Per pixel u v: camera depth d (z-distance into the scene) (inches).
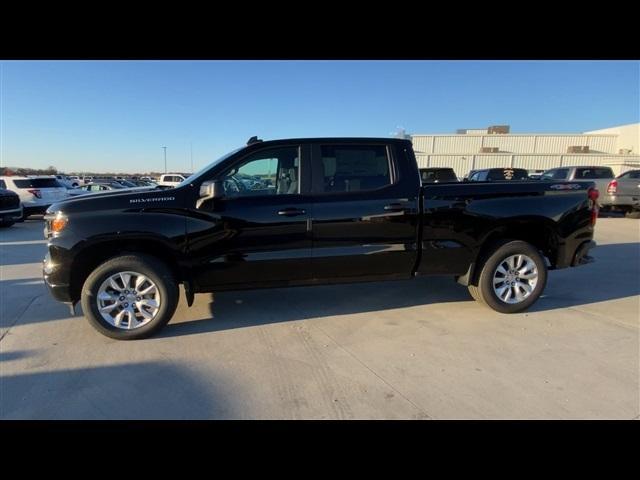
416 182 168.6
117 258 149.1
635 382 120.7
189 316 176.9
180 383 121.3
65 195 631.2
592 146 1437.0
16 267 283.4
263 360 135.7
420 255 170.2
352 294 208.5
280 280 163.5
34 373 127.3
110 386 119.6
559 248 179.0
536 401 111.0
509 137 1446.9
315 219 159.8
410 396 113.9
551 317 174.7
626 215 582.9
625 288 219.3
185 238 152.1
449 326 164.7
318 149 163.6
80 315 178.2
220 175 157.6
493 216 171.2
